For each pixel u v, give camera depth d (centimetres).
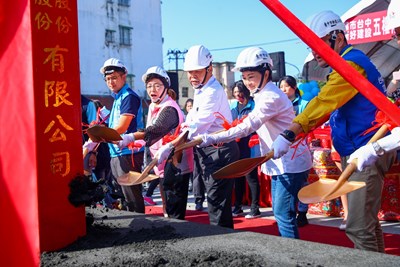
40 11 134
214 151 259
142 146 312
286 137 173
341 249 122
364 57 189
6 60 134
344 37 199
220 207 260
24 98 132
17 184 134
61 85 141
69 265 122
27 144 132
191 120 277
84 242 143
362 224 187
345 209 360
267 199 492
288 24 118
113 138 192
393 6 194
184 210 304
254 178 432
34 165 131
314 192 148
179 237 143
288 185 235
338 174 414
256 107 239
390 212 388
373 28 525
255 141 297
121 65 307
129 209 310
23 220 134
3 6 133
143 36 2695
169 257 123
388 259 112
